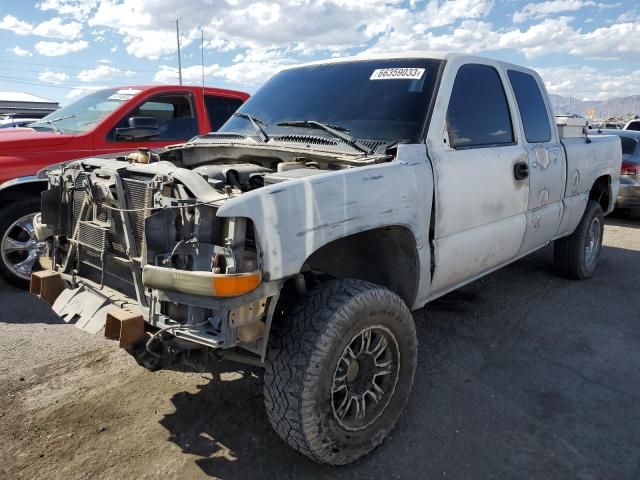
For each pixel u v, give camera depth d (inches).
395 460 113.3
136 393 137.0
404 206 121.8
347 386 111.5
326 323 101.3
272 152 138.9
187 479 106.3
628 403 136.3
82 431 120.9
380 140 134.6
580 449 117.3
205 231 97.3
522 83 180.1
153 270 97.0
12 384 140.4
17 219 207.6
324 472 109.2
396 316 115.0
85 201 122.8
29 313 189.8
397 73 148.7
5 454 112.5
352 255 138.4
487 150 152.3
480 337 174.1
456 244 141.3
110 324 103.0
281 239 96.9
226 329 92.7
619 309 201.3
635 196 379.9
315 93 156.8
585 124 214.5
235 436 120.2
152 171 106.7
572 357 161.2
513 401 136.3
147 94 259.9
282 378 100.9
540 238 189.6
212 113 289.1
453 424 126.0
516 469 110.7
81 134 236.5
